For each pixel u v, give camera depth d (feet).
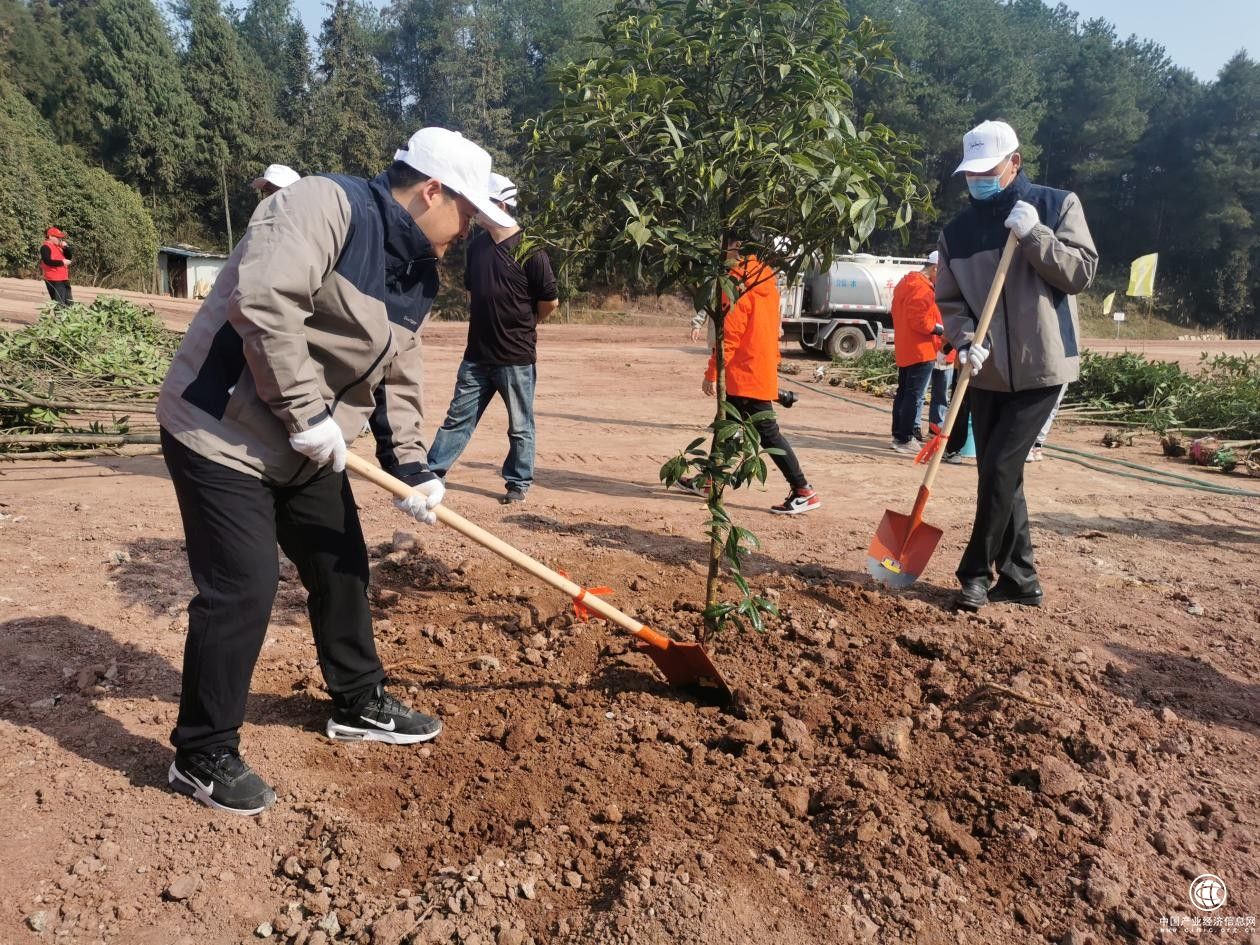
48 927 7.79
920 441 30.27
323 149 179.01
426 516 9.84
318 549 9.92
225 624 8.93
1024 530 15.28
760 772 10.30
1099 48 205.05
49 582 14.40
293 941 7.80
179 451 8.72
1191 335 191.83
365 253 8.80
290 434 8.57
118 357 31.76
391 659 12.73
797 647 13.39
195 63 186.39
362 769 10.24
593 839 9.11
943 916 8.25
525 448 20.33
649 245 11.79
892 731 10.69
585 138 11.66
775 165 11.02
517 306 19.13
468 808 9.50
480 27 182.80
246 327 8.08
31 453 22.41
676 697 11.98
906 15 175.94
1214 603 15.85
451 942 7.78
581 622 13.91
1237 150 200.75
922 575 16.81
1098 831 9.38
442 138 9.05
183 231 182.29
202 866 8.59
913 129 166.20
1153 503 23.27
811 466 26.68
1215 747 11.17
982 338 13.92
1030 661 12.96
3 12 194.08
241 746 10.37
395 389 10.21
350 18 182.70
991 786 10.05
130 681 11.70
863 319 67.82
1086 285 13.99
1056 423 38.58
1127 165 203.10
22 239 123.34
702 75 12.17
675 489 23.20
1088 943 7.98
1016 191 14.40
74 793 9.43
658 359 63.82
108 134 178.81
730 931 7.88
